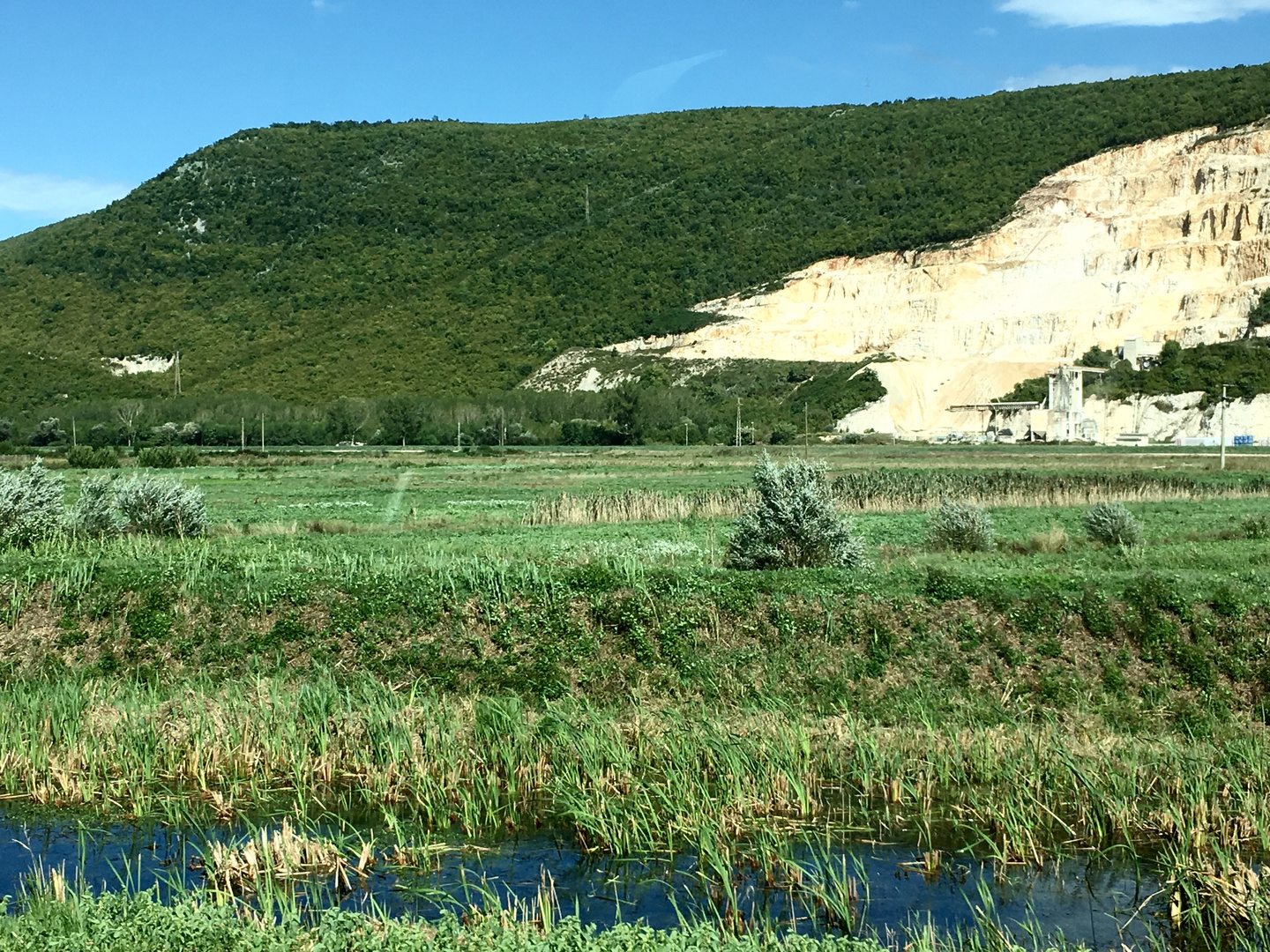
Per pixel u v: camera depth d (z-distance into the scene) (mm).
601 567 22750
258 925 10969
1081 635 20359
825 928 12273
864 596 21281
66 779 16031
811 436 126125
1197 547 30547
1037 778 15547
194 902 11672
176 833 14906
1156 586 20984
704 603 21484
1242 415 116312
